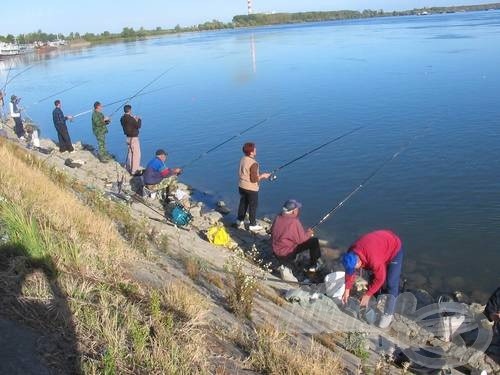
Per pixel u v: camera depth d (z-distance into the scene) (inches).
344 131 826.2
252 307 235.8
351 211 524.1
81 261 209.2
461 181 572.4
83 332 157.9
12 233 208.1
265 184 617.6
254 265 359.3
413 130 792.9
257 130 882.1
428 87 1147.9
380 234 264.2
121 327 166.7
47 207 274.8
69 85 1621.6
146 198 509.7
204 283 256.4
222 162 731.4
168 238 341.4
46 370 134.9
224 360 168.7
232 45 3056.1
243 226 471.2
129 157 611.8
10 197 269.4
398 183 583.8
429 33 2935.5
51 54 3260.3
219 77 1595.7
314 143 777.6
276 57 2080.5
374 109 965.8
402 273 395.9
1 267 186.1
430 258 420.5
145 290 206.1
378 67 1558.8
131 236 295.7
